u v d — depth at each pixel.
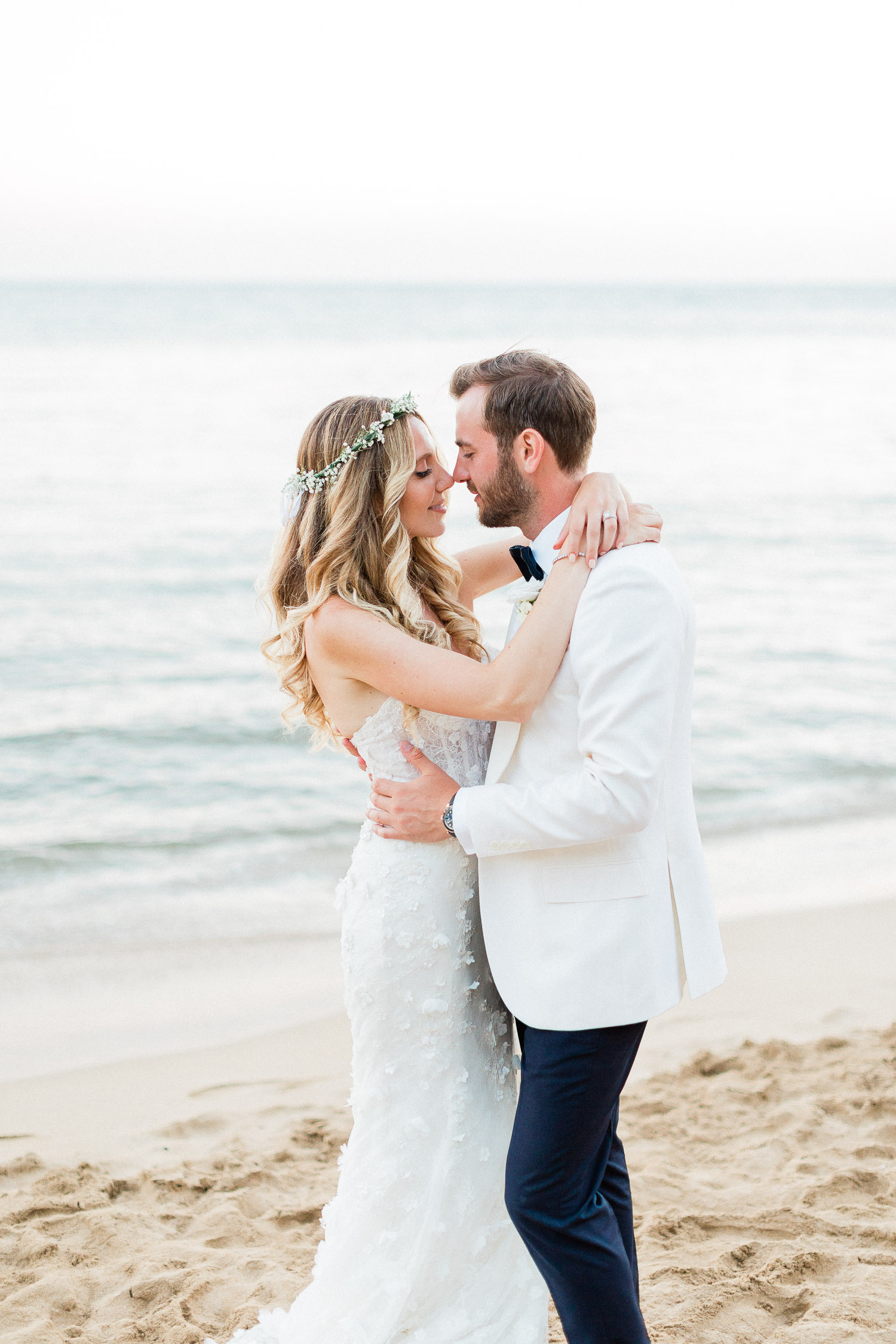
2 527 14.88
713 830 6.80
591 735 1.88
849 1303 2.52
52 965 5.00
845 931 5.24
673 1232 2.92
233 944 5.23
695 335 60.69
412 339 53.09
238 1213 3.07
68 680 9.40
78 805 7.09
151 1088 3.91
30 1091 3.88
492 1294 2.28
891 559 14.45
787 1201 3.04
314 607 2.25
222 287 117.88
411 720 2.21
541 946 2.00
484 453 2.11
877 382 37.44
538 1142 1.96
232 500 17.14
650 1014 1.96
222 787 7.43
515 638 2.00
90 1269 2.82
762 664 10.20
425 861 2.23
